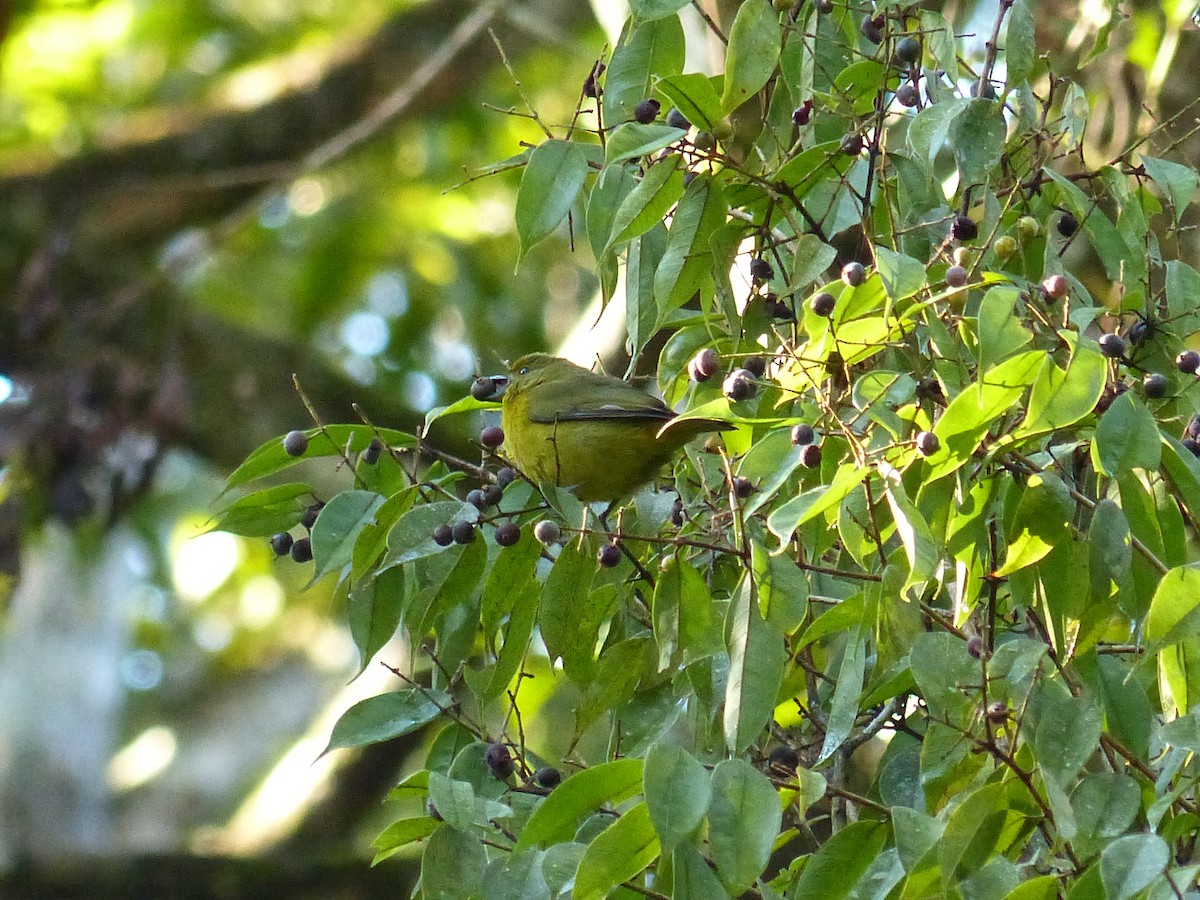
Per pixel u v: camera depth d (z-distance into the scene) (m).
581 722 7.95
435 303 25.83
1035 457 7.45
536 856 6.72
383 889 19.66
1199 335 13.90
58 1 24.67
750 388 7.38
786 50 8.79
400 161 25.67
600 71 9.03
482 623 8.02
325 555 7.82
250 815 21.84
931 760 6.76
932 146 7.86
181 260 20.36
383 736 8.05
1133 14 11.88
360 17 26.58
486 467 8.80
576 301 25.62
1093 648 7.10
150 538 26.66
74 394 18.75
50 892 19.80
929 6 10.94
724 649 7.38
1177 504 7.27
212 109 23.09
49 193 21.94
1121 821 6.50
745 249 9.42
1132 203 8.09
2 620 25.25
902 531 6.54
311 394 20.78
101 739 24.72
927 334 7.95
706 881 6.04
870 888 6.81
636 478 10.63
